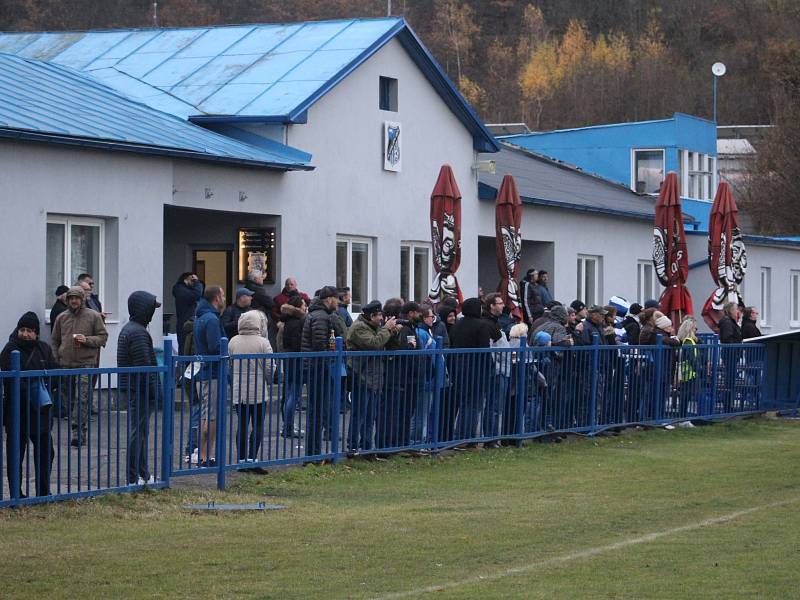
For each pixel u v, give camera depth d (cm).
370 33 3897
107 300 2959
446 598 1182
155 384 1747
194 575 1282
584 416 2627
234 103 3581
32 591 1197
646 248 5591
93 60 4038
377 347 2145
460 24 12125
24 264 2725
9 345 1727
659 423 2886
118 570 1295
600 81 11812
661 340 2895
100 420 1664
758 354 3253
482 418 2356
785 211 9219
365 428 2112
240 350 1988
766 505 1789
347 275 3809
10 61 3416
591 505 1780
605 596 1193
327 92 3647
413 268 4100
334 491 1873
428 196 4134
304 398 2003
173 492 1769
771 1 11675
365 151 3841
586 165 6322
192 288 3041
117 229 2956
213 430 1850
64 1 8562
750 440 2745
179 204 3153
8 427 1565
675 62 12075
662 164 6197
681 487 1973
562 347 2548
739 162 9819
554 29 12556
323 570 1315
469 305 2395
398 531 1548
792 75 9381
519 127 7156
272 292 3491
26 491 1611
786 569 1320
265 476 1939
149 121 3309
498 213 3478
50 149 2786
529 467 2189
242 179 3347
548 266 4862
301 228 3569
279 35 4012
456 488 1939
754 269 6200
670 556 1395
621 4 12619
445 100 4203
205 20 9025
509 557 1392
